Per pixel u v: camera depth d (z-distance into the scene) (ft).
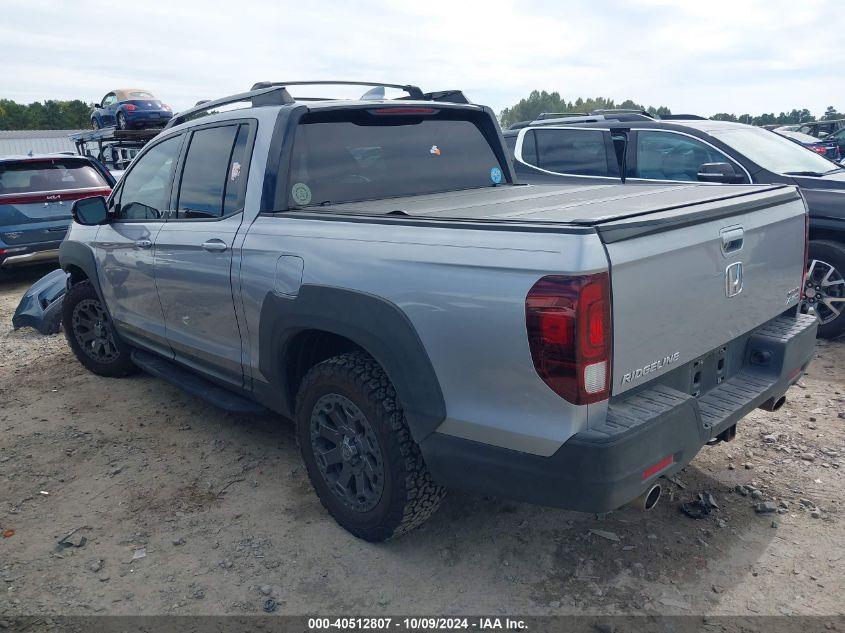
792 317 10.87
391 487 9.02
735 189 10.54
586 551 9.62
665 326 7.84
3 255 28.91
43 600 9.00
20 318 22.38
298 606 8.75
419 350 8.15
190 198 12.54
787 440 12.69
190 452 13.17
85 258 15.69
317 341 10.38
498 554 9.62
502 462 7.75
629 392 7.84
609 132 21.72
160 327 13.67
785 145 20.77
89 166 32.22
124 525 10.74
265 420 14.58
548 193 11.51
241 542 10.14
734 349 9.82
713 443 9.36
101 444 13.65
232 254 10.91
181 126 13.29
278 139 10.89
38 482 12.21
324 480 10.19
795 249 10.43
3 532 10.62
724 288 8.73
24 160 29.60
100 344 17.15
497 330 7.39
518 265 7.22
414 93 13.67
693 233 8.06
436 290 7.91
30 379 17.63
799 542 9.65
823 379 15.72
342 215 9.52
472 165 13.60
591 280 6.83
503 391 7.54
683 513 10.44
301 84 12.80
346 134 11.75
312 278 9.41
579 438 7.13
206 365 12.62
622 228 7.18
